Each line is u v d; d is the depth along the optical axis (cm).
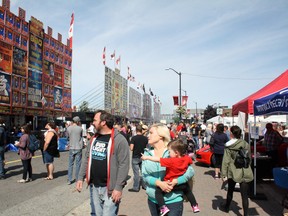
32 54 2986
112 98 5719
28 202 739
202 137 2359
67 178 1075
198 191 883
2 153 1066
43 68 3219
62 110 3666
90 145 441
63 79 3709
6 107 2552
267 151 1003
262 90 821
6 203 729
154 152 416
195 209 394
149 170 398
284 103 621
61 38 3681
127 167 409
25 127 1009
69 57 3897
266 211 669
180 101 3941
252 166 852
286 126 2875
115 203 405
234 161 630
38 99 3092
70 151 984
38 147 1031
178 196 387
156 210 402
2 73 2509
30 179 1023
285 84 743
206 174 1210
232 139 646
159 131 412
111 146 412
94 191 423
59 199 770
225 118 2861
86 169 444
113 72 5797
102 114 425
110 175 408
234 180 621
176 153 391
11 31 2642
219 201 760
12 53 2650
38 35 3106
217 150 1075
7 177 1098
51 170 1053
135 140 884
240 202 746
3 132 1066
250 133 882
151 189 398
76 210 666
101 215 416
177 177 383
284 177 626
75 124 988
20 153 1002
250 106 798
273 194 844
